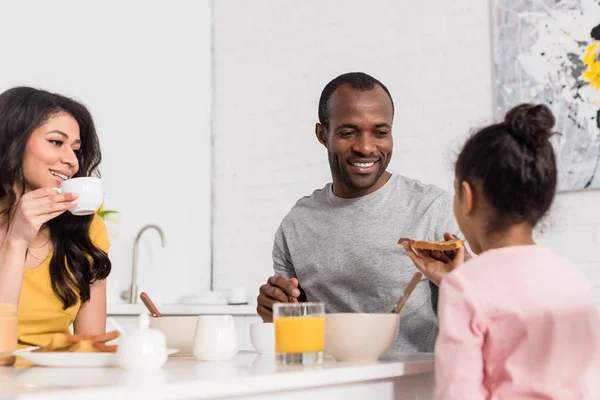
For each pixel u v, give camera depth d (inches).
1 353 50.0
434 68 141.8
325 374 43.9
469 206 51.9
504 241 50.8
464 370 44.9
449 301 46.4
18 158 72.2
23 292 71.6
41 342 72.2
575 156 124.7
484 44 136.6
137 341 45.5
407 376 51.1
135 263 145.5
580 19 126.0
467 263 48.7
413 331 71.2
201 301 141.4
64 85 141.3
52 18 140.1
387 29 148.0
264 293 66.4
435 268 56.8
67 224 73.8
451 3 141.1
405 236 72.8
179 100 163.6
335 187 77.5
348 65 152.3
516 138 50.1
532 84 129.7
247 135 164.9
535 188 49.4
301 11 159.3
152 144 156.6
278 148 160.1
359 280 73.4
